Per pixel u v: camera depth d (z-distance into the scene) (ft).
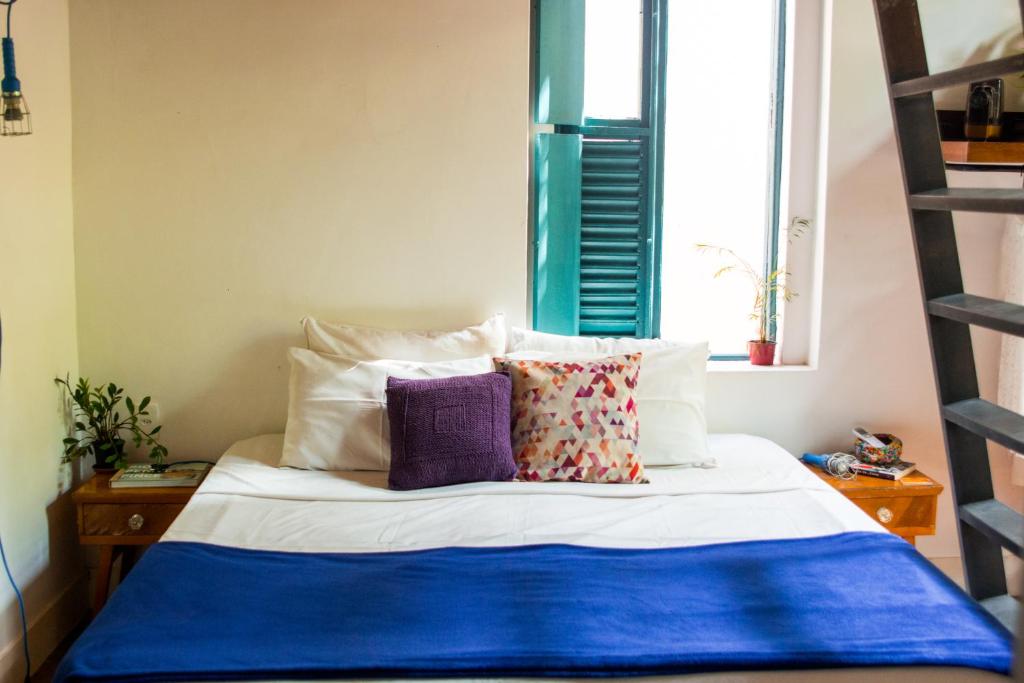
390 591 7.04
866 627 6.51
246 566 7.47
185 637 6.35
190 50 10.52
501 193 10.96
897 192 11.32
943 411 7.12
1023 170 11.21
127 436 11.03
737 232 12.00
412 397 9.37
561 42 11.14
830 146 11.22
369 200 10.90
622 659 6.07
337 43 10.63
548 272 11.56
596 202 11.52
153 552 7.72
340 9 10.59
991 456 11.67
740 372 11.46
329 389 10.09
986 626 6.55
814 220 11.61
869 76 11.12
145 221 10.74
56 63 10.12
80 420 10.91
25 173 9.47
